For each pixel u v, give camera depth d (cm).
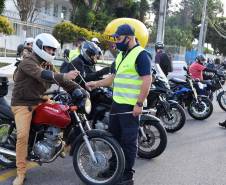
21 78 475
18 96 477
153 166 603
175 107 828
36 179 514
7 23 1930
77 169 493
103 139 470
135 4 4562
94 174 489
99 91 595
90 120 606
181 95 977
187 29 5878
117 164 464
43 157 486
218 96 1214
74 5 3828
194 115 1019
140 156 639
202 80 1132
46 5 3775
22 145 477
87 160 494
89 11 3688
